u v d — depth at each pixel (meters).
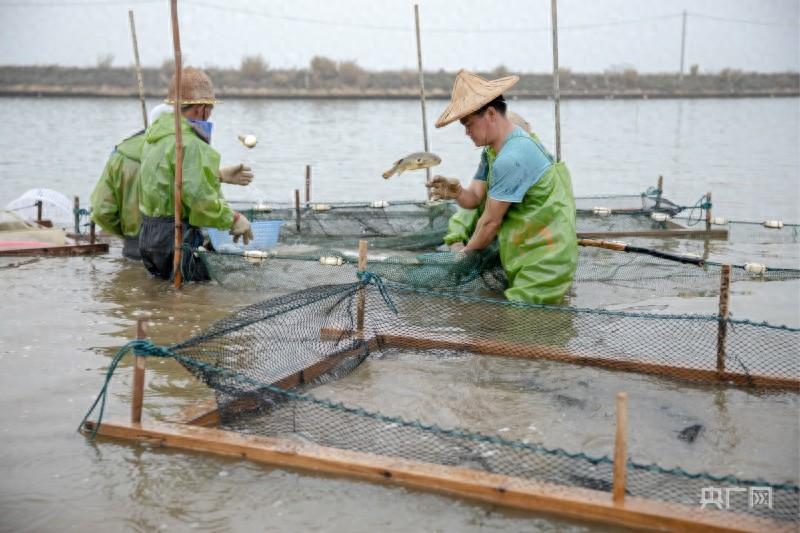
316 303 6.25
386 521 4.09
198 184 8.22
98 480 4.46
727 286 5.83
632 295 8.21
